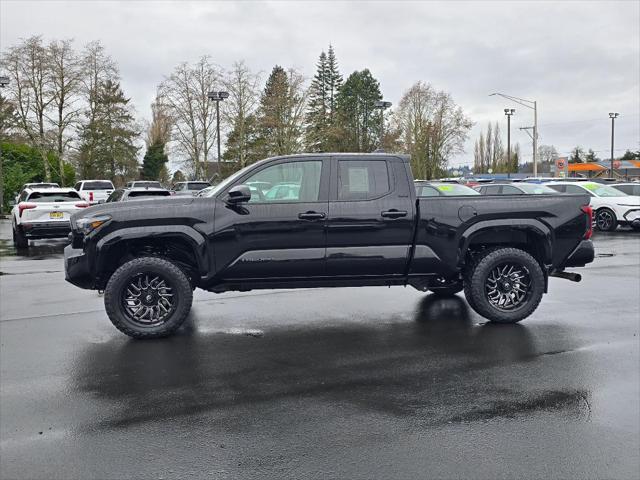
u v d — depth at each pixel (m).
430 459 3.71
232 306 8.38
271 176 6.80
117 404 4.66
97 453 3.83
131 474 3.55
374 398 4.75
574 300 8.62
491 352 5.99
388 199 6.85
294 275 6.81
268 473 3.55
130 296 6.62
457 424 4.23
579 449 3.83
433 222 6.89
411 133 73.19
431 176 74.62
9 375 5.36
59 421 4.34
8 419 4.38
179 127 56.00
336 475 3.52
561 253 7.22
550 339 6.45
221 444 3.94
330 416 4.39
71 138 49.34
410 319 7.49
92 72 51.81
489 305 7.12
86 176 57.88
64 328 7.14
